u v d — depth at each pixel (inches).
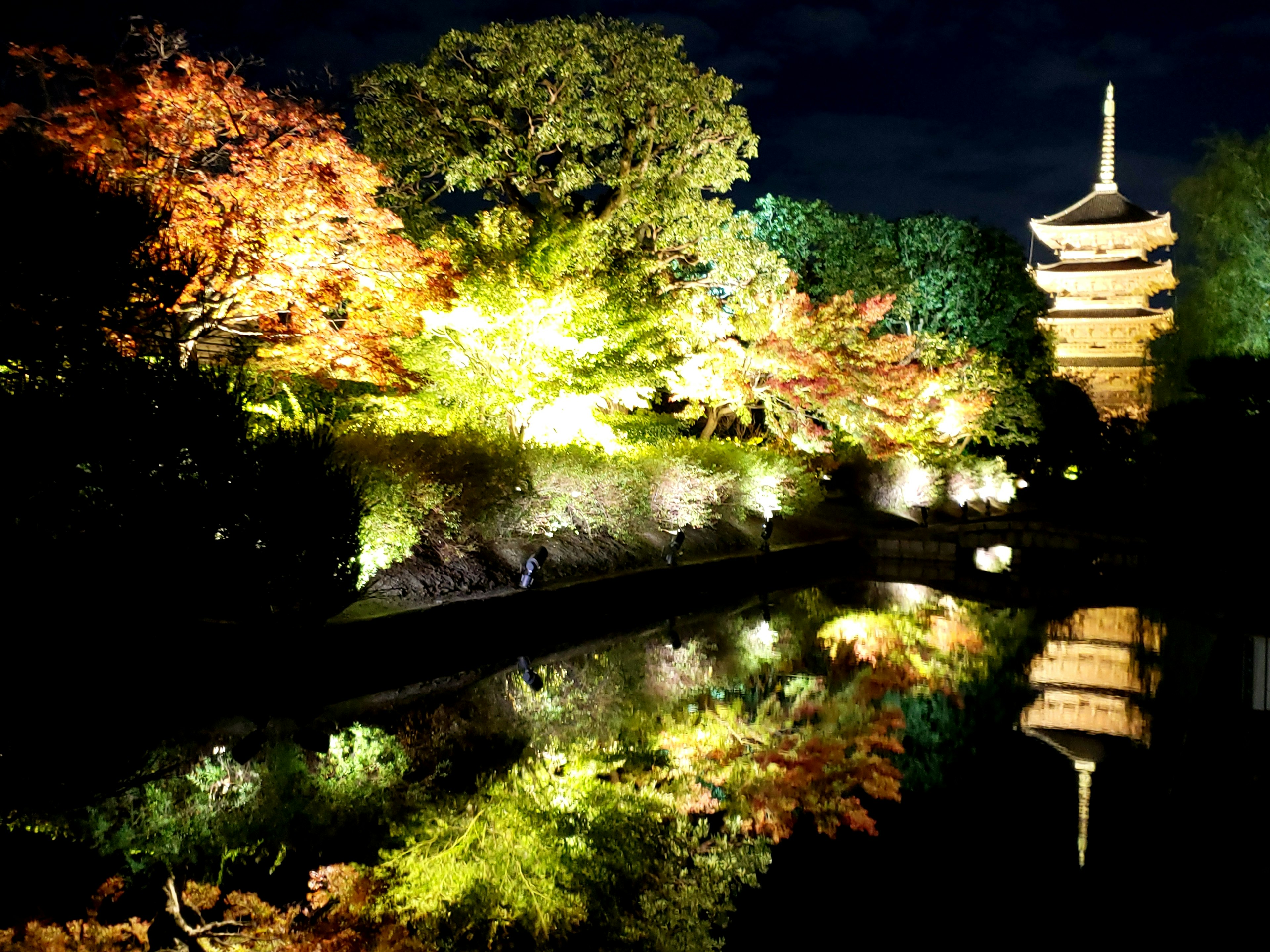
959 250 1437.0
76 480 356.8
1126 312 2432.3
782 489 938.7
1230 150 981.8
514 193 881.5
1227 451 864.9
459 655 437.7
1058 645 569.9
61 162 372.5
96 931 213.3
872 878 251.9
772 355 913.5
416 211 829.2
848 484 1291.8
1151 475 1165.7
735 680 462.9
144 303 386.3
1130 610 715.4
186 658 341.1
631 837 276.2
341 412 612.1
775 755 350.3
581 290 615.8
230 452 371.9
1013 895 238.2
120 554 353.4
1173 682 472.1
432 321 563.8
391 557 459.5
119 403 354.3
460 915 229.5
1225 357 915.4
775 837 276.7
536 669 466.3
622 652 514.0
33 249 333.1
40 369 355.3
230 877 242.2
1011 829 282.2
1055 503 1786.4
